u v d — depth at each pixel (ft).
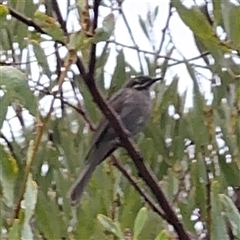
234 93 13.73
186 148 15.25
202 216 13.55
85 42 8.46
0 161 8.04
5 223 9.00
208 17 11.66
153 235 12.45
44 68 13.29
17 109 14.40
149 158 15.03
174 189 13.88
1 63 9.28
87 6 8.90
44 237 12.91
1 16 8.59
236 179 13.70
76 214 13.23
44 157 14.17
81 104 15.70
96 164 14.60
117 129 12.02
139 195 13.39
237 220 9.75
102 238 12.30
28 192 7.59
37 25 9.30
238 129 13.55
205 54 14.33
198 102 14.06
